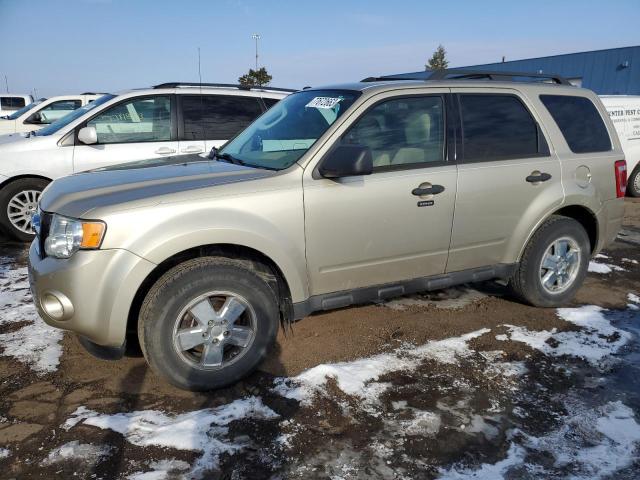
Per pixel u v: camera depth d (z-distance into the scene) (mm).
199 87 6754
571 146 4254
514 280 4266
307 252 3227
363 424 2750
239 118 6797
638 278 5332
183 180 3076
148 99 6395
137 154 6316
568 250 4371
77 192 2980
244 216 2977
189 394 3025
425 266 3727
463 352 3562
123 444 2559
